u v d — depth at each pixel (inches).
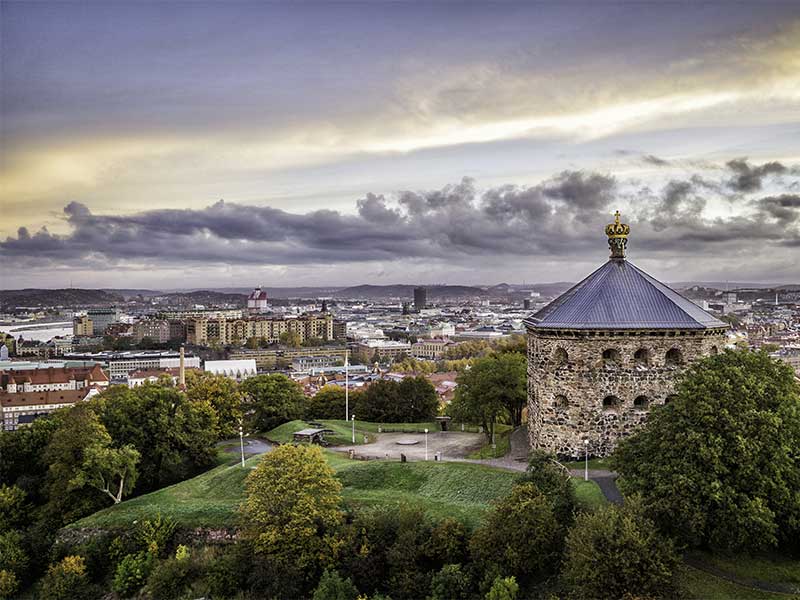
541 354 3302.2
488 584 2224.4
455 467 3225.9
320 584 2381.9
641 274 3437.5
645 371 3129.9
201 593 2618.1
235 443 4945.9
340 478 3287.4
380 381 5920.3
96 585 2896.2
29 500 3843.5
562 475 2519.7
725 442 2145.7
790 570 2092.8
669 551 1925.4
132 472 3683.6
